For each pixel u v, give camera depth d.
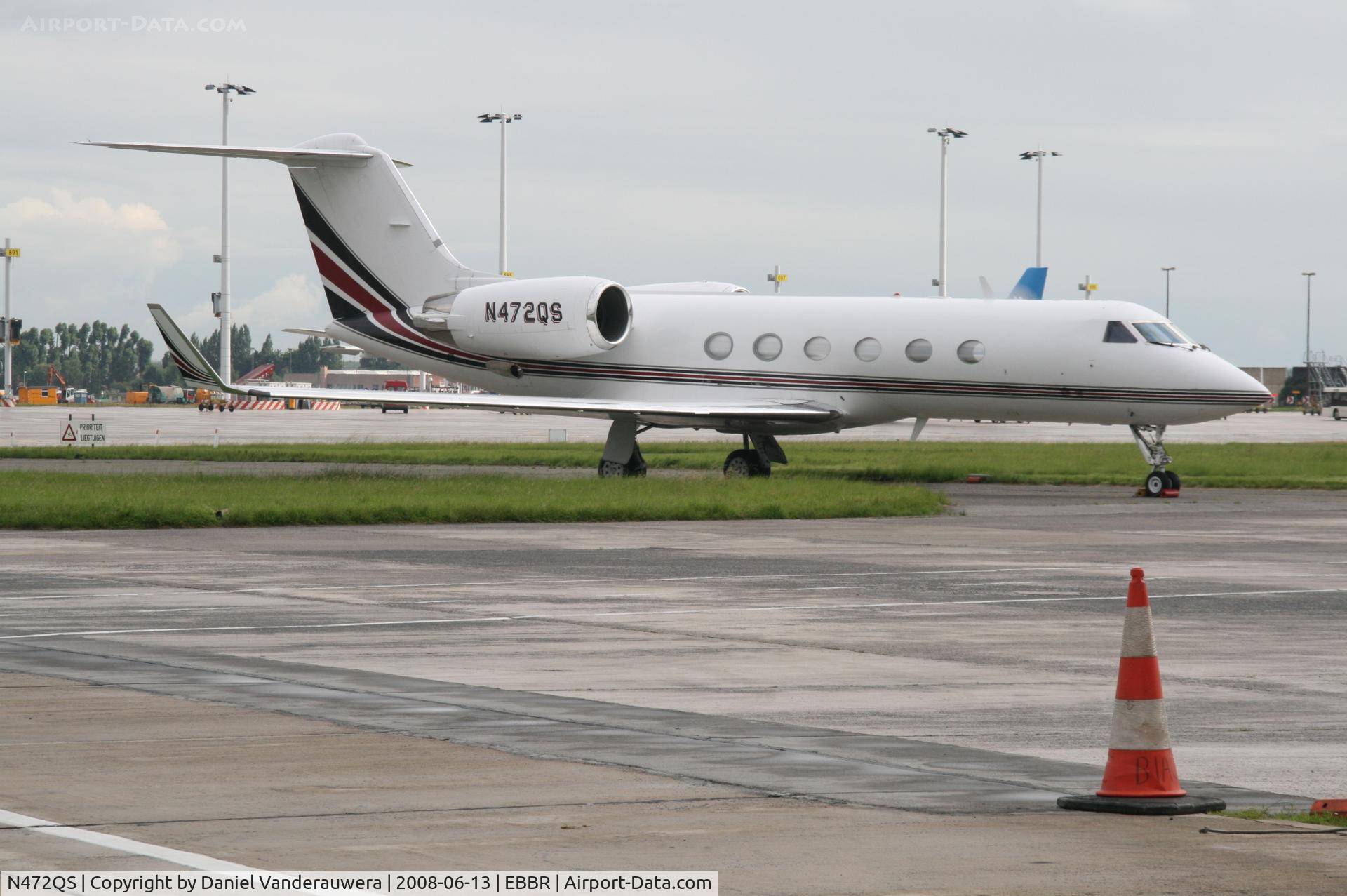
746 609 46.59
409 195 114.12
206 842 20.95
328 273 117.25
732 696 32.88
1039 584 52.88
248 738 28.03
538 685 34.03
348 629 42.09
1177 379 95.94
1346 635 41.88
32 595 48.97
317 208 116.38
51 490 87.06
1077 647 39.75
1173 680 35.09
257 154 109.25
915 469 118.88
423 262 114.38
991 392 100.56
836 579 54.31
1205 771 26.44
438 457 139.88
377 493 87.25
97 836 21.20
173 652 38.12
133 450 146.00
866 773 25.72
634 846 20.97
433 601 47.94
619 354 110.19
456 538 69.12
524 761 26.39
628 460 109.31
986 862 20.23
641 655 38.16
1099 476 114.38
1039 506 91.00
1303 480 112.50
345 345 117.94
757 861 20.27
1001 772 25.91
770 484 93.25
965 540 68.94
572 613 45.66
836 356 104.19
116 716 29.97
